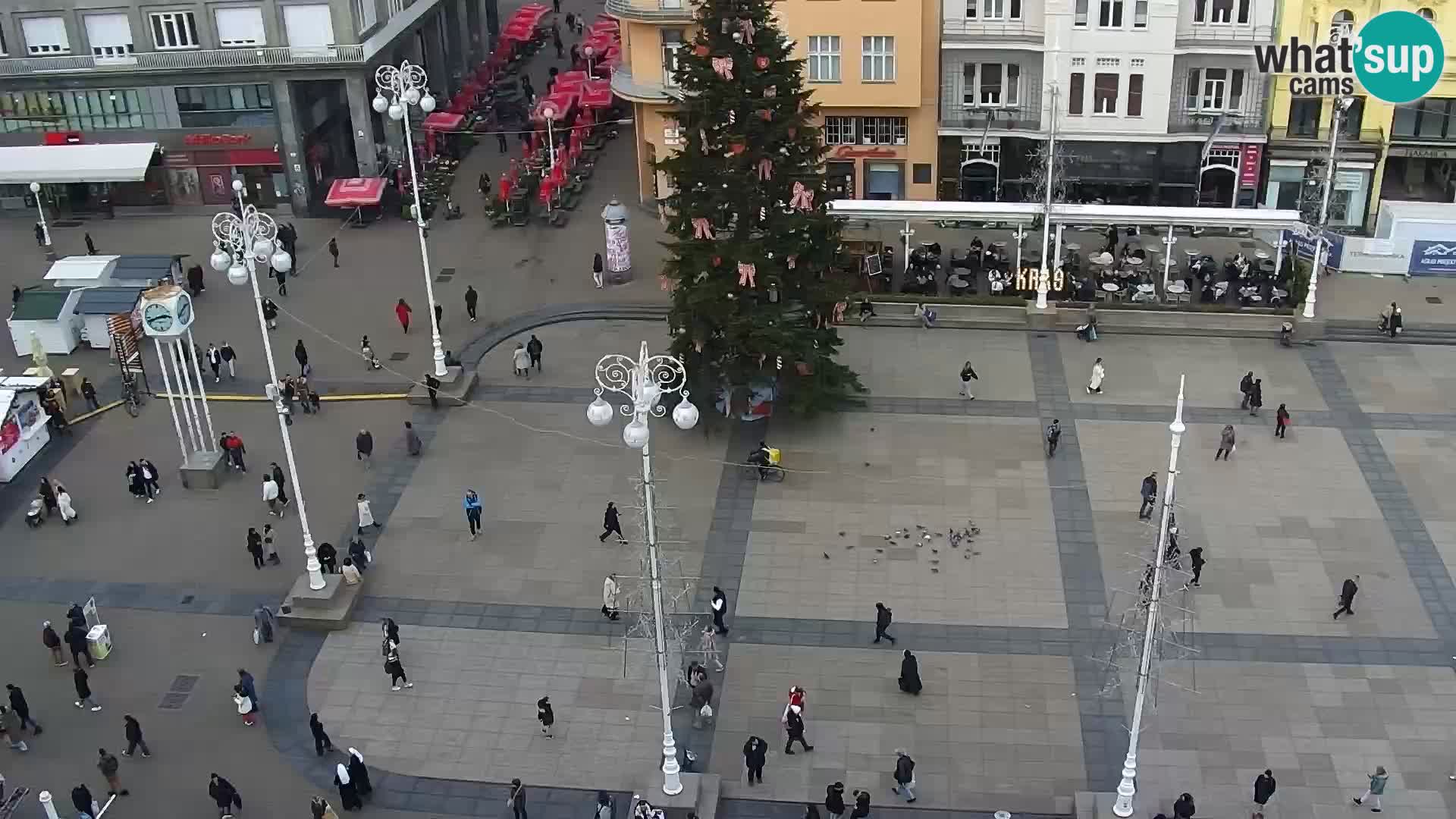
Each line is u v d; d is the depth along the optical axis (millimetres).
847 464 52781
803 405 53281
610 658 44000
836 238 53062
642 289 66062
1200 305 61875
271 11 71688
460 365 59625
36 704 42906
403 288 67375
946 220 63469
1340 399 55875
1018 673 42781
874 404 56500
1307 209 69312
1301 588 45812
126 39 72875
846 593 46344
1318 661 42812
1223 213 61188
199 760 40656
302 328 63844
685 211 51031
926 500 50688
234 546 49719
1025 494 50781
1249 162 69125
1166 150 70000
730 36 49500
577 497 51469
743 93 49469
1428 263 64062
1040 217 62438
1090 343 60531
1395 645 43375
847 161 72688
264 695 43000
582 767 40031
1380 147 67312
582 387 58469
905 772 37844
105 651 44531
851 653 43812
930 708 41594
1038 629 44469
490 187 77438
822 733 40781
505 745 40875
